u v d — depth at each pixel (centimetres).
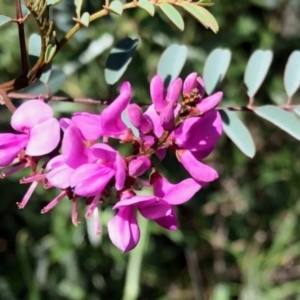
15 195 42
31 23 36
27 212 42
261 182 47
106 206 31
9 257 44
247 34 42
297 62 23
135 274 40
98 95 40
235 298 47
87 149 18
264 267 45
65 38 21
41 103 19
